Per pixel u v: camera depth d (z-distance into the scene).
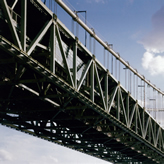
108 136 49.22
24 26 24.86
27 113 36.88
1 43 23.23
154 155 66.75
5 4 23.14
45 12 28.59
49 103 33.59
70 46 34.91
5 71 29.66
